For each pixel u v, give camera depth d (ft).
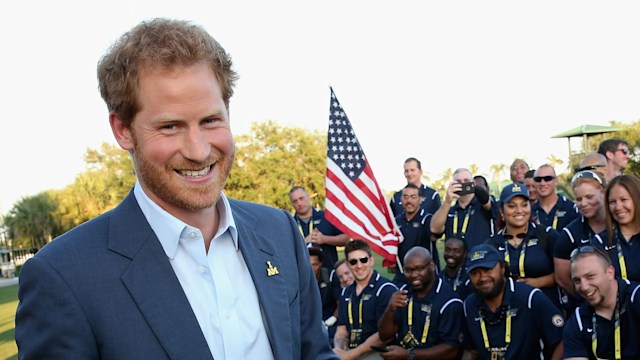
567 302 15.47
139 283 4.13
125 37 4.09
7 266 114.52
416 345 15.74
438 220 20.45
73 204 138.51
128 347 3.98
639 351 12.26
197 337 4.13
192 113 4.00
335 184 20.86
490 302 14.23
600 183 15.23
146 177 4.15
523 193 15.96
